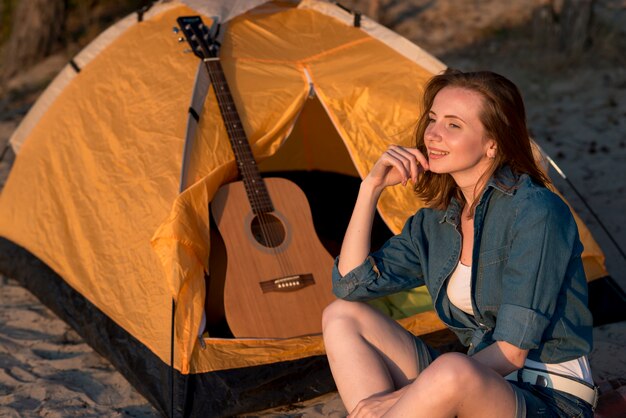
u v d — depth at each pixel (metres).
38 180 4.73
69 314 4.17
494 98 2.43
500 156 2.48
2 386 3.79
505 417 2.28
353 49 4.69
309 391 3.55
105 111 4.59
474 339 2.56
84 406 3.62
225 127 4.20
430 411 2.22
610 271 4.84
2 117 8.37
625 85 8.25
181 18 4.67
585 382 2.47
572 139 7.14
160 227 3.71
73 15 10.20
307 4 4.96
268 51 4.61
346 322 2.66
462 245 2.60
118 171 4.25
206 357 3.49
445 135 2.47
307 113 5.39
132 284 3.87
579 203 5.87
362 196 2.74
